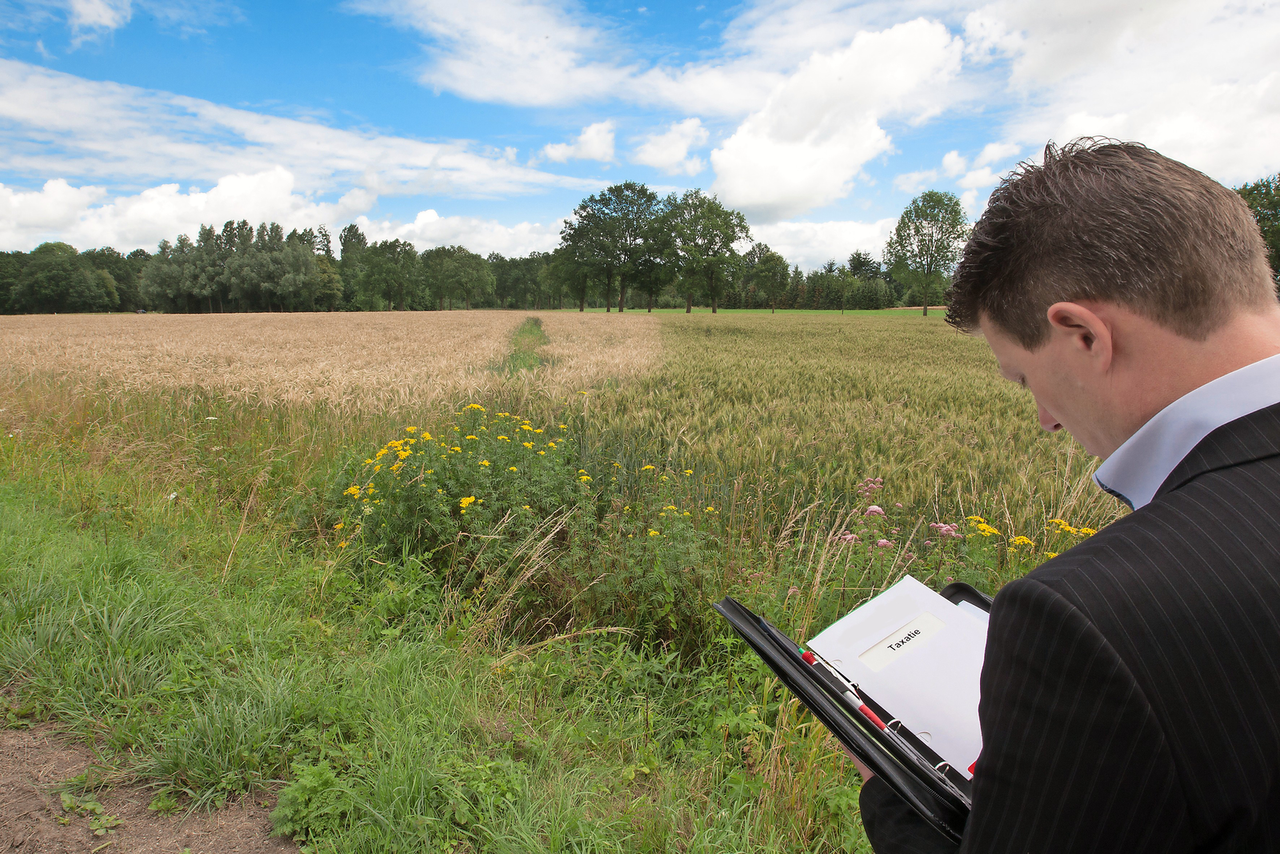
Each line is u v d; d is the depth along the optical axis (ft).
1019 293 2.38
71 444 22.77
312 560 14.94
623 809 7.84
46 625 9.84
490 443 19.75
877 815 2.85
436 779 7.49
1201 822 1.73
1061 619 1.80
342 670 9.80
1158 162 2.20
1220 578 1.75
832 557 13.32
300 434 24.36
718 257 259.80
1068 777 1.78
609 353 63.46
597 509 18.62
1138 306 2.04
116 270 393.29
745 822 7.50
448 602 13.05
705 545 15.15
